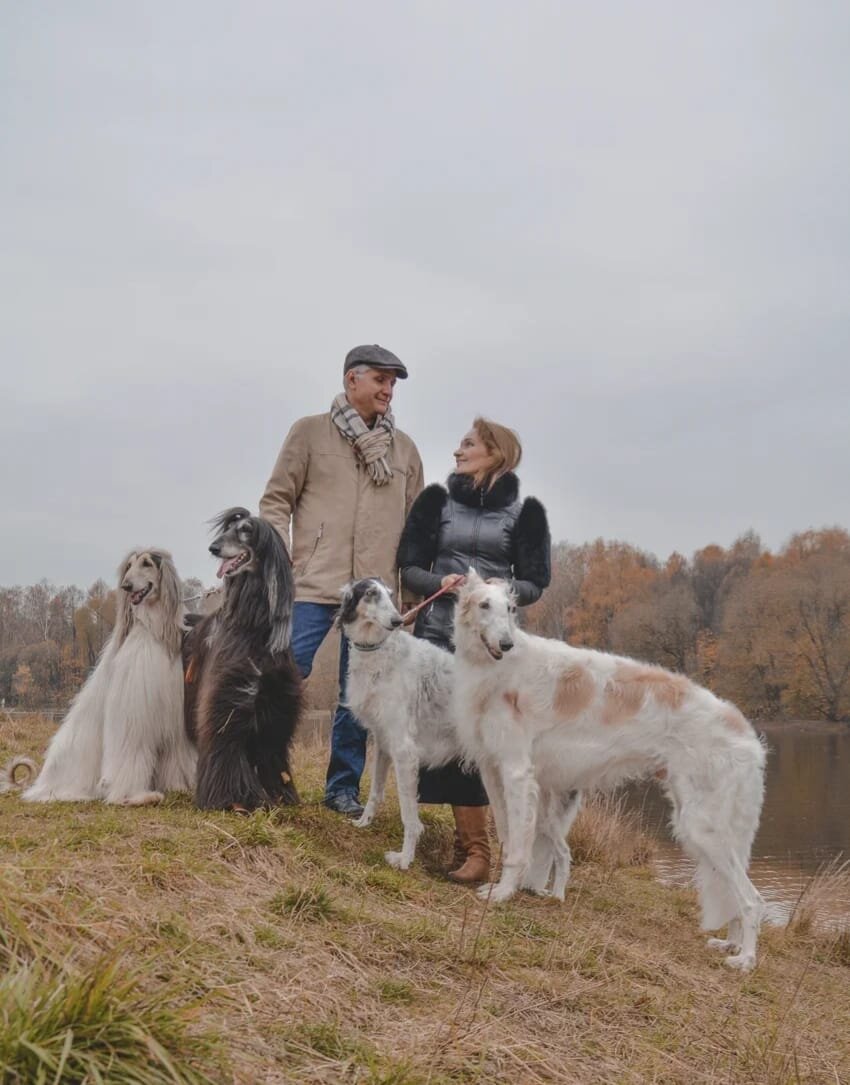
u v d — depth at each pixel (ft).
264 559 19.17
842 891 26.84
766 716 144.36
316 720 38.91
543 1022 12.81
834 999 17.20
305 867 16.34
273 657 19.12
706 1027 14.01
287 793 19.95
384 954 13.47
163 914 12.40
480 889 18.38
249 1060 9.61
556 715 18.84
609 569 188.34
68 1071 8.11
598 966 15.29
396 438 23.43
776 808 52.16
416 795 19.27
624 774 19.07
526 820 18.51
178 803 19.02
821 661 140.36
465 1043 11.25
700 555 190.80
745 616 148.97
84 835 15.57
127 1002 9.02
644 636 166.81
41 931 10.55
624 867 27.71
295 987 11.66
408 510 23.57
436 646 20.85
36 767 22.45
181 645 20.57
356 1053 10.43
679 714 18.62
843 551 150.92
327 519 22.25
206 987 10.84
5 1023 8.30
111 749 19.48
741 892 18.01
